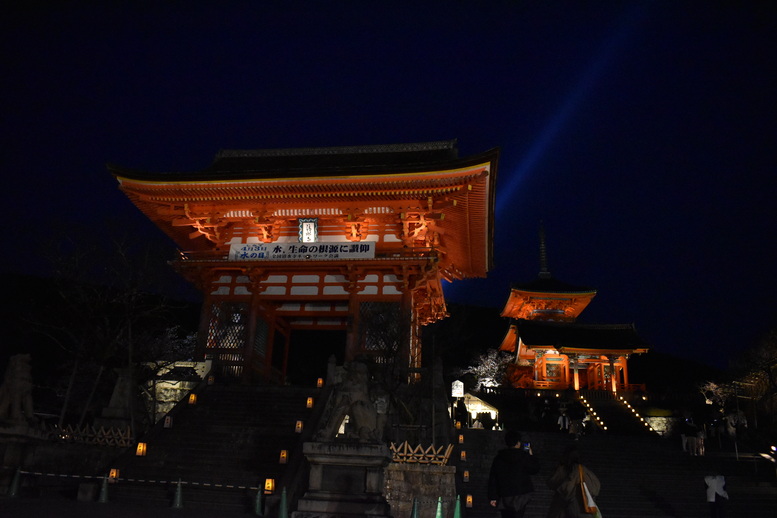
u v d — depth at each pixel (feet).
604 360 212.84
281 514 51.55
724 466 99.96
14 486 63.67
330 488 47.91
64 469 79.30
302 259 134.92
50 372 170.60
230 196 137.80
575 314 268.41
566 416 130.82
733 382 174.50
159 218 148.97
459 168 126.82
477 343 337.72
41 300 169.78
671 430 162.09
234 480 75.77
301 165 164.66
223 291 138.62
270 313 145.89
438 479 74.79
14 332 175.83
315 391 104.32
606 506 80.84
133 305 118.73
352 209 137.90
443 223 145.89
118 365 123.24
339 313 143.33
